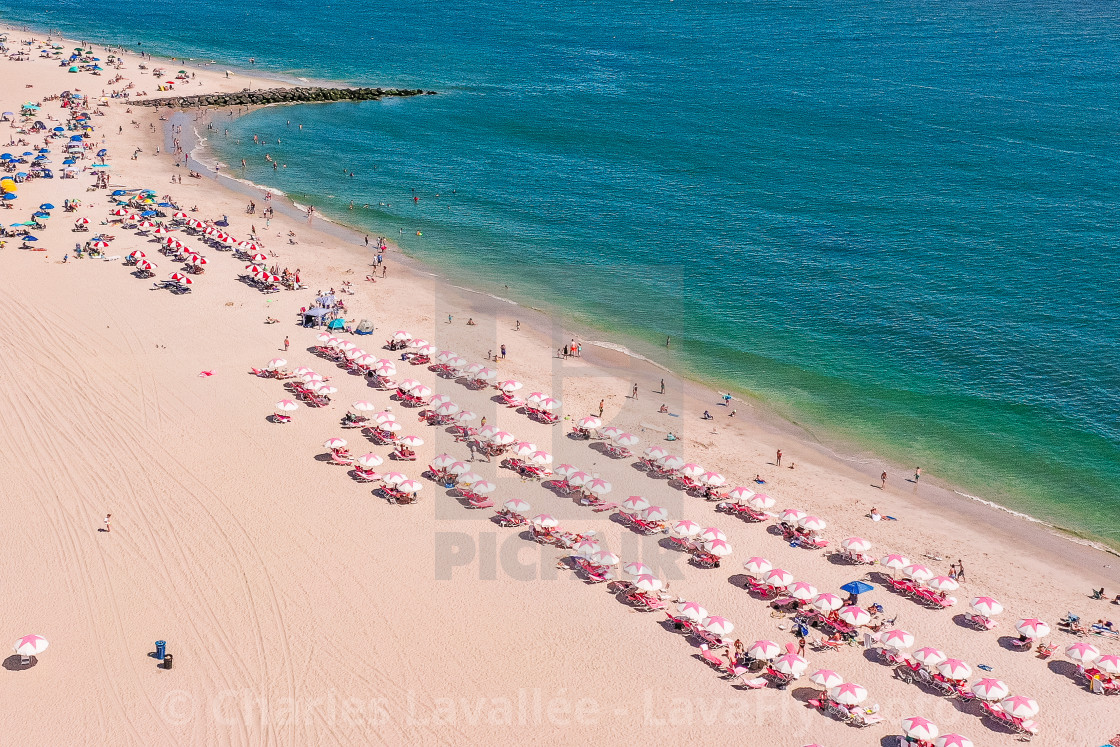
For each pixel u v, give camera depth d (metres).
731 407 65.75
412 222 101.88
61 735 35.97
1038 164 123.25
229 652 40.50
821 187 115.56
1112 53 197.25
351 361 66.56
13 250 84.31
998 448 61.44
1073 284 86.75
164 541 47.41
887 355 74.19
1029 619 43.06
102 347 67.69
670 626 43.47
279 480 53.16
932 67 187.38
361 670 39.88
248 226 96.56
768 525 51.59
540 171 122.19
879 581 47.34
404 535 49.03
